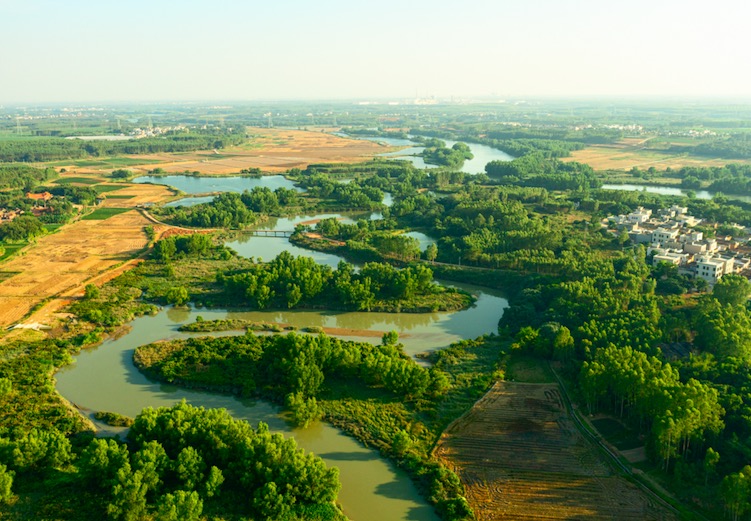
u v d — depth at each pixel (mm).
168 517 100500
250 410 143875
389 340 177500
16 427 131125
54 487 111062
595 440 129500
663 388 123812
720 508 105938
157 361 164875
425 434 133000
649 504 109688
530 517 107375
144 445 112312
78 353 174000
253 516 106125
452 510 107375
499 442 129750
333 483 110812
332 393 149375
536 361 167375
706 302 181125
